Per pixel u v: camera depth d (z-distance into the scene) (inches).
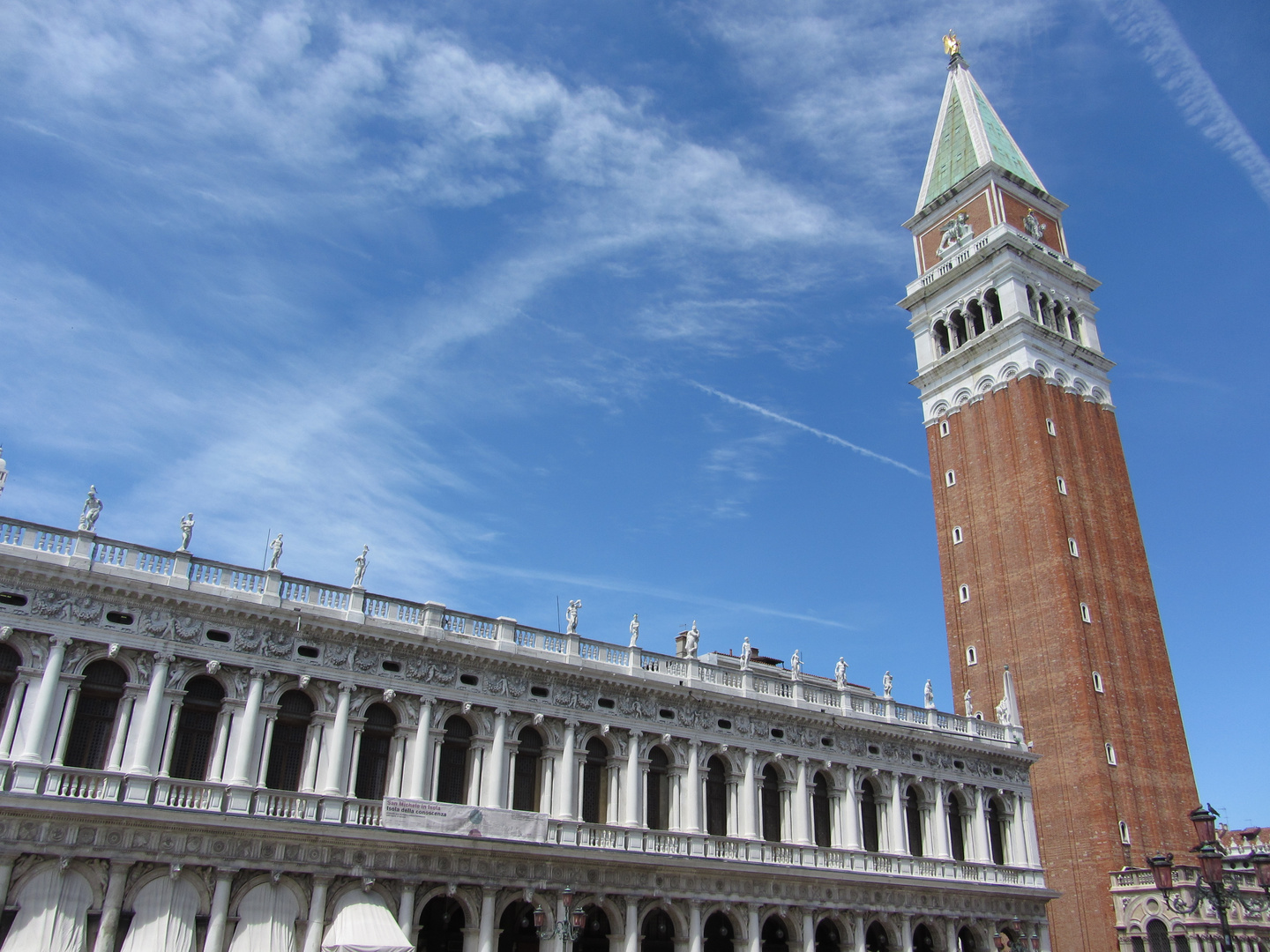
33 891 1480.1
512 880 1891.0
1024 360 3644.2
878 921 2397.9
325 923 1688.0
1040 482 3462.1
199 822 1601.9
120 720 1642.5
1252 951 2733.8
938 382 3993.6
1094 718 3120.1
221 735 1721.2
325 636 1862.7
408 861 1788.9
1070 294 3998.5
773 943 2271.2
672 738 2244.1
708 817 2274.9
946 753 2736.2
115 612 1684.3
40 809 1491.1
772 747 2390.5
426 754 1903.3
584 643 2214.6
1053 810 3107.8
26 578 1619.1
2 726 1555.1
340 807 1768.0
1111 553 3528.5
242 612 1781.5
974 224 4065.0
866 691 3253.0
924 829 2620.6
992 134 4276.6
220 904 1599.4
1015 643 3393.2
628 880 2031.3
